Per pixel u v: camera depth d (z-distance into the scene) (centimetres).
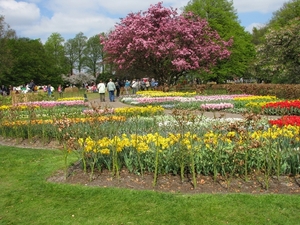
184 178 603
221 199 509
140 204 504
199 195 525
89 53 7881
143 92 2991
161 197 523
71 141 620
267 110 1541
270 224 439
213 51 3422
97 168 660
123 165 663
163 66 3466
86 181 603
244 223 443
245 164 583
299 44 2864
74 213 485
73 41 7938
